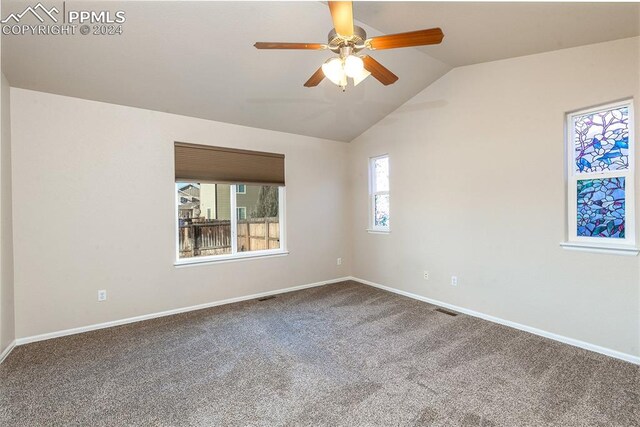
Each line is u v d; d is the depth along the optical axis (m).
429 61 3.39
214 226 4.13
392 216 4.50
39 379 2.26
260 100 3.67
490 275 3.34
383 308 3.81
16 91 2.81
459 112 3.59
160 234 3.56
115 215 3.29
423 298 4.09
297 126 4.45
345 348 2.74
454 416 1.84
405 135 4.26
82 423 1.81
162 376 2.30
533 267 2.99
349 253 5.33
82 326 3.13
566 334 2.79
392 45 1.97
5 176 2.65
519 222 3.09
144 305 3.47
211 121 3.91
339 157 5.19
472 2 2.18
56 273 3.01
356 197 5.18
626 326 2.46
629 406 1.90
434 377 2.26
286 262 4.59
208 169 3.88
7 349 2.64
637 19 2.16
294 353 2.65
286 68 3.18
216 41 2.69
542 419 1.80
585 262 2.66
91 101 3.17
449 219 3.74
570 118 2.81
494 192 3.29
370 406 1.94
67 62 2.64
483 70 3.34
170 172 3.61
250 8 2.41
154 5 2.26
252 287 4.26
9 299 2.70
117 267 3.31
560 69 2.78
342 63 2.03
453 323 3.29
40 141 2.92
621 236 2.54
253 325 3.29
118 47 2.58
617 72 2.47
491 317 3.35
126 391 2.12
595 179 2.68
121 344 2.84
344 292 4.53
